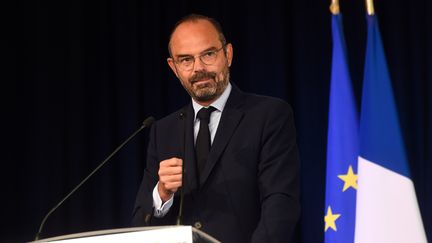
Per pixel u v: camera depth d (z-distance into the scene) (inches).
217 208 207.8
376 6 405.7
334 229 274.2
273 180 202.8
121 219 419.2
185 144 218.8
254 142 211.6
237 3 421.7
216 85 213.9
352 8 404.5
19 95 419.5
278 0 411.2
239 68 418.3
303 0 409.1
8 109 416.2
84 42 425.7
